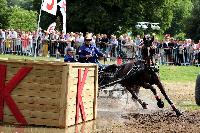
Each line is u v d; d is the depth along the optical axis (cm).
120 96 3148
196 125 2127
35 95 2002
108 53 5131
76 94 2069
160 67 4956
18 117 2017
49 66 1989
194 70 4909
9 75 2031
